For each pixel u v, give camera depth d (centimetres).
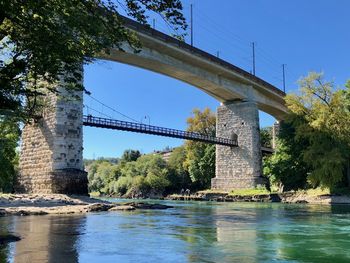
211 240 1446
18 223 1809
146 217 2384
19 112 1939
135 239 1421
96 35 1271
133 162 10981
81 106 3934
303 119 5328
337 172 4844
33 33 1208
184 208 3684
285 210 3434
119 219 2164
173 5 1208
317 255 1206
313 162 5012
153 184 9144
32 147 3962
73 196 3612
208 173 8569
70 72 1427
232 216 2647
